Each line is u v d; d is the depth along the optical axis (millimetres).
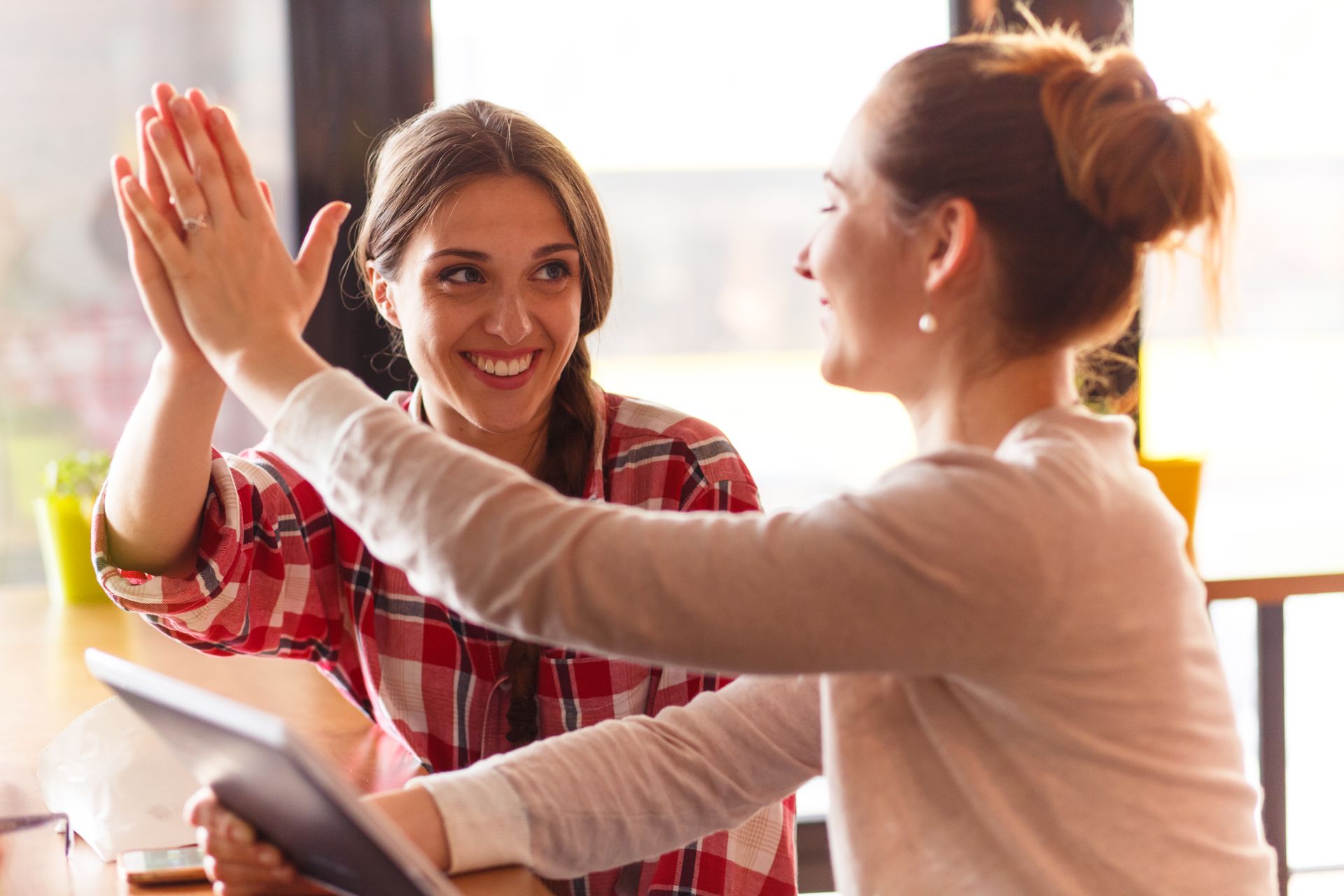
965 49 884
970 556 739
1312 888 2551
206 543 1245
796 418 2453
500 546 770
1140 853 783
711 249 2389
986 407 873
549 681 1366
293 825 762
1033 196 834
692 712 1062
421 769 1292
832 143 2393
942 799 831
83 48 2186
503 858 959
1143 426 2441
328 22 2230
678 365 2408
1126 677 788
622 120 2332
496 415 1363
